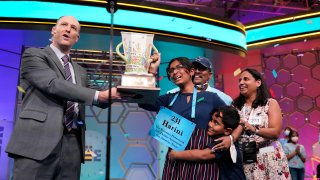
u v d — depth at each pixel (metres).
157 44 4.09
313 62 6.17
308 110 6.06
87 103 1.31
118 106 5.36
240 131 1.64
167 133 1.59
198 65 2.14
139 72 1.39
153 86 1.33
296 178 4.21
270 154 1.95
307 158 5.86
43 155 1.30
